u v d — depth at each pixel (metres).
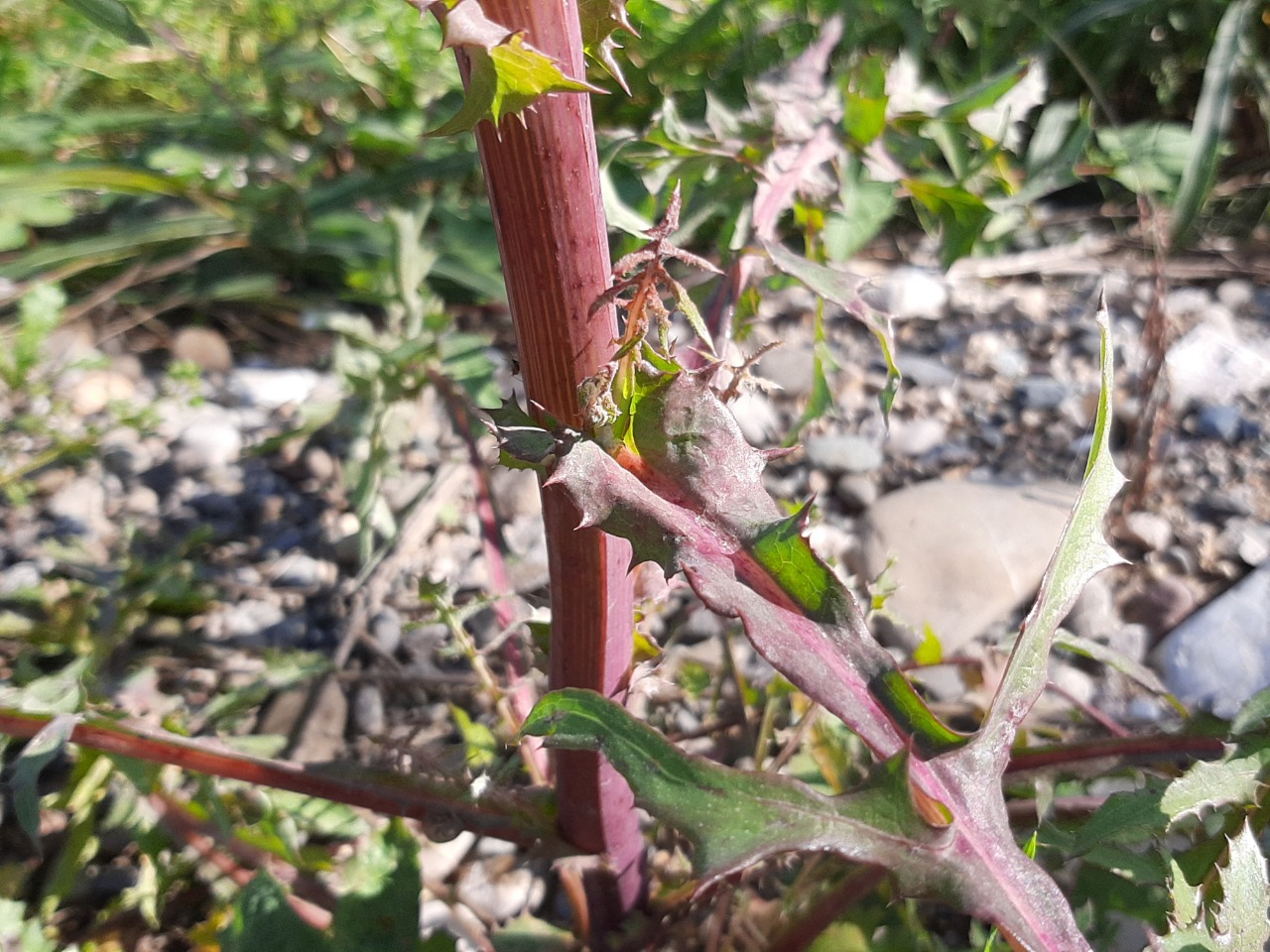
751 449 0.13
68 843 0.21
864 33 0.45
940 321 0.44
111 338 0.41
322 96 0.48
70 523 0.33
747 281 0.22
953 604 0.31
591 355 0.13
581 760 0.17
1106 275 0.46
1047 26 0.43
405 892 0.17
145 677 0.27
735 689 0.28
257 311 0.43
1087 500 0.13
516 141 0.12
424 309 0.30
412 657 0.29
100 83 0.50
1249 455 0.37
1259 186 0.48
